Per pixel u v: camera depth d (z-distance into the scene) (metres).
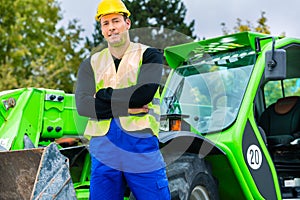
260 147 5.32
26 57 20.05
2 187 4.14
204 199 5.01
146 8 24.66
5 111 5.37
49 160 3.94
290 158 6.41
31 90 5.52
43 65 18.64
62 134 5.63
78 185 5.34
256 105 6.70
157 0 24.75
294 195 6.12
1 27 19.67
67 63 19.88
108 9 4.09
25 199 4.03
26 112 5.41
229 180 5.25
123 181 4.16
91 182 4.11
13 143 5.18
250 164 5.16
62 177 3.98
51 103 5.59
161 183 4.06
